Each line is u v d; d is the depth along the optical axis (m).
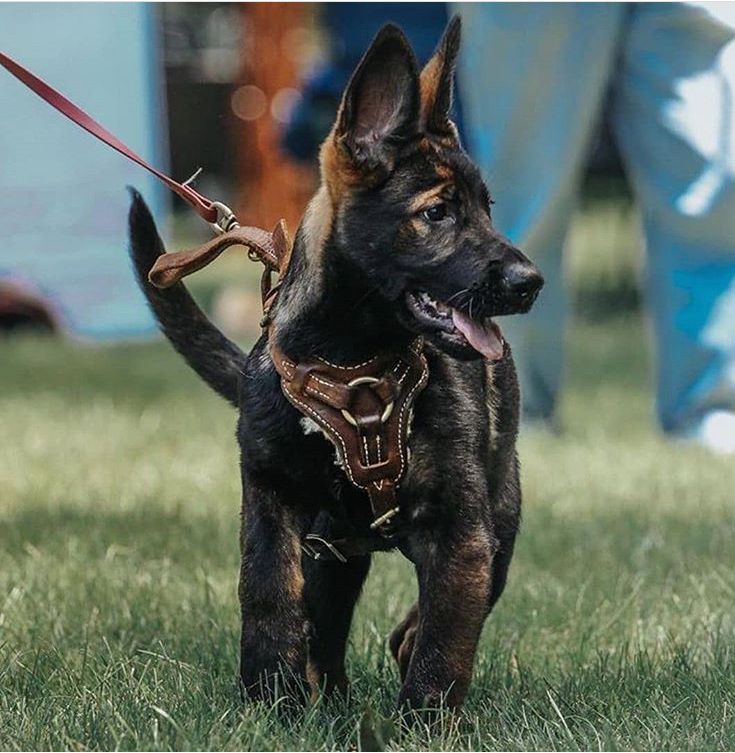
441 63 7.36
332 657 7.84
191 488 13.38
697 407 16.12
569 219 15.86
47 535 11.47
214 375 8.44
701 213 15.38
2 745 6.62
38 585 9.83
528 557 10.89
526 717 7.12
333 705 7.39
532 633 8.89
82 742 6.70
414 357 7.09
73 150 25.02
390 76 7.18
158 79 25.39
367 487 7.03
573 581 10.09
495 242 7.11
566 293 16.19
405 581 10.04
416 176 7.16
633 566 10.67
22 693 7.56
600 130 24.25
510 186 15.40
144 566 10.45
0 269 25.47
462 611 7.00
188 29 37.44
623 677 7.79
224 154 36.78
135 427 16.94
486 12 15.02
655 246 16.02
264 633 7.05
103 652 8.28
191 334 8.45
